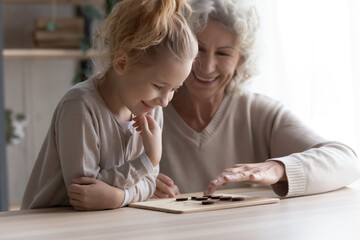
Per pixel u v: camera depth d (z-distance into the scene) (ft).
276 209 3.94
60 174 4.38
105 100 4.41
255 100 6.39
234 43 5.69
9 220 3.63
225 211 3.85
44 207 4.42
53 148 4.41
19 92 14.17
